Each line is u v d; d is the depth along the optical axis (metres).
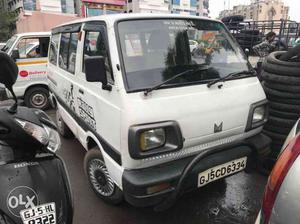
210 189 3.59
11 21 37.16
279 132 3.64
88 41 3.29
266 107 3.21
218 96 2.80
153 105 2.47
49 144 2.01
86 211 3.21
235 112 2.88
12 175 1.81
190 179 2.58
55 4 40.47
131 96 2.49
